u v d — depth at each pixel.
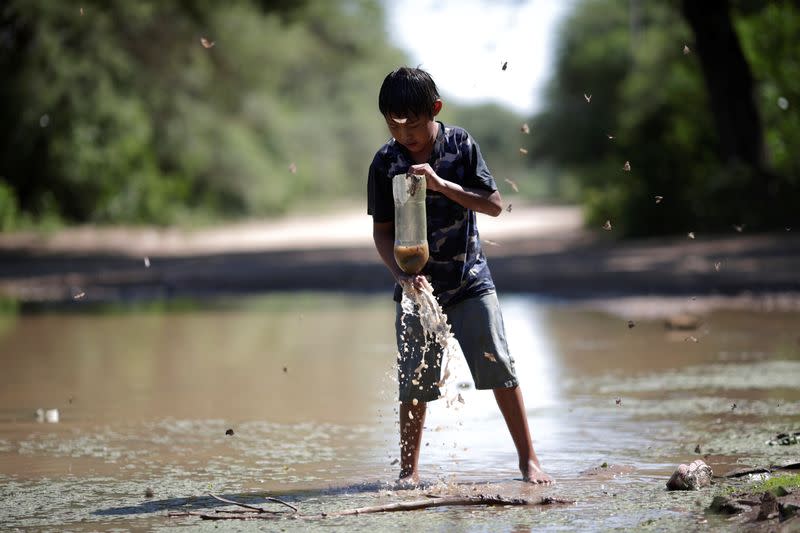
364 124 189.00
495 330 14.01
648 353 27.59
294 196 169.88
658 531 11.26
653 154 79.06
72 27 104.06
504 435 17.69
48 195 118.12
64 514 12.66
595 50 157.62
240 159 143.50
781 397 20.31
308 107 180.88
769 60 74.06
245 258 76.06
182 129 127.19
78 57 107.00
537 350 28.94
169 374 25.78
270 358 28.77
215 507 12.95
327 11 146.25
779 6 73.69
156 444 17.22
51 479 14.70
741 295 42.50
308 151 177.62
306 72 169.50
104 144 119.69
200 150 131.88
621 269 53.00
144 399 22.02
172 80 118.94
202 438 17.72
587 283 49.22
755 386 21.70
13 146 112.62
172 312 44.16
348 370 26.16
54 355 29.73
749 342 29.08
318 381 24.36
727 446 16.00
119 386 23.88
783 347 27.81
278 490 13.92
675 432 17.27
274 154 163.25
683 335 31.34
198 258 78.44
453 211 13.87
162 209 127.69
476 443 17.00
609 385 22.58
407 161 13.92
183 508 12.92
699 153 77.69
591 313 39.28
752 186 69.69
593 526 11.57
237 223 140.50
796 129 73.44
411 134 13.55
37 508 12.97
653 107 86.56
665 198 77.75
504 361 13.97
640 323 35.00
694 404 19.84
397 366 14.26
